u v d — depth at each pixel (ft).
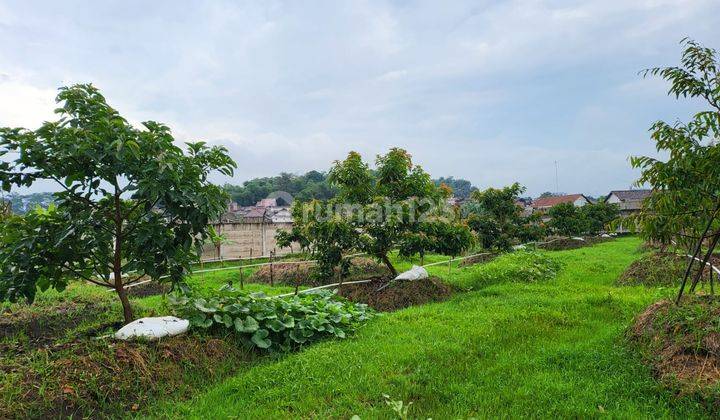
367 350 16.56
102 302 21.67
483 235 54.60
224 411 12.17
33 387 12.00
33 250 14.33
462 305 24.49
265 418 11.76
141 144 14.57
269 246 61.36
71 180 14.61
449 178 283.18
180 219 15.60
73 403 11.89
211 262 53.93
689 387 12.00
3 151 13.25
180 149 15.33
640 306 22.22
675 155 15.65
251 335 17.15
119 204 15.84
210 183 16.28
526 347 16.62
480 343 17.22
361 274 38.93
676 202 15.64
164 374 13.82
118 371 13.23
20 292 14.34
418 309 23.90
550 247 72.23
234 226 58.39
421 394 12.89
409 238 28.48
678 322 14.51
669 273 29.14
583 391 12.64
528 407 12.00
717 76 15.61
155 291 33.60
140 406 12.57
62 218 15.02
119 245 16.12
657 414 11.36
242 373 14.82
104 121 13.73
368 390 13.26
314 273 31.68
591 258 46.37
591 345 16.29
